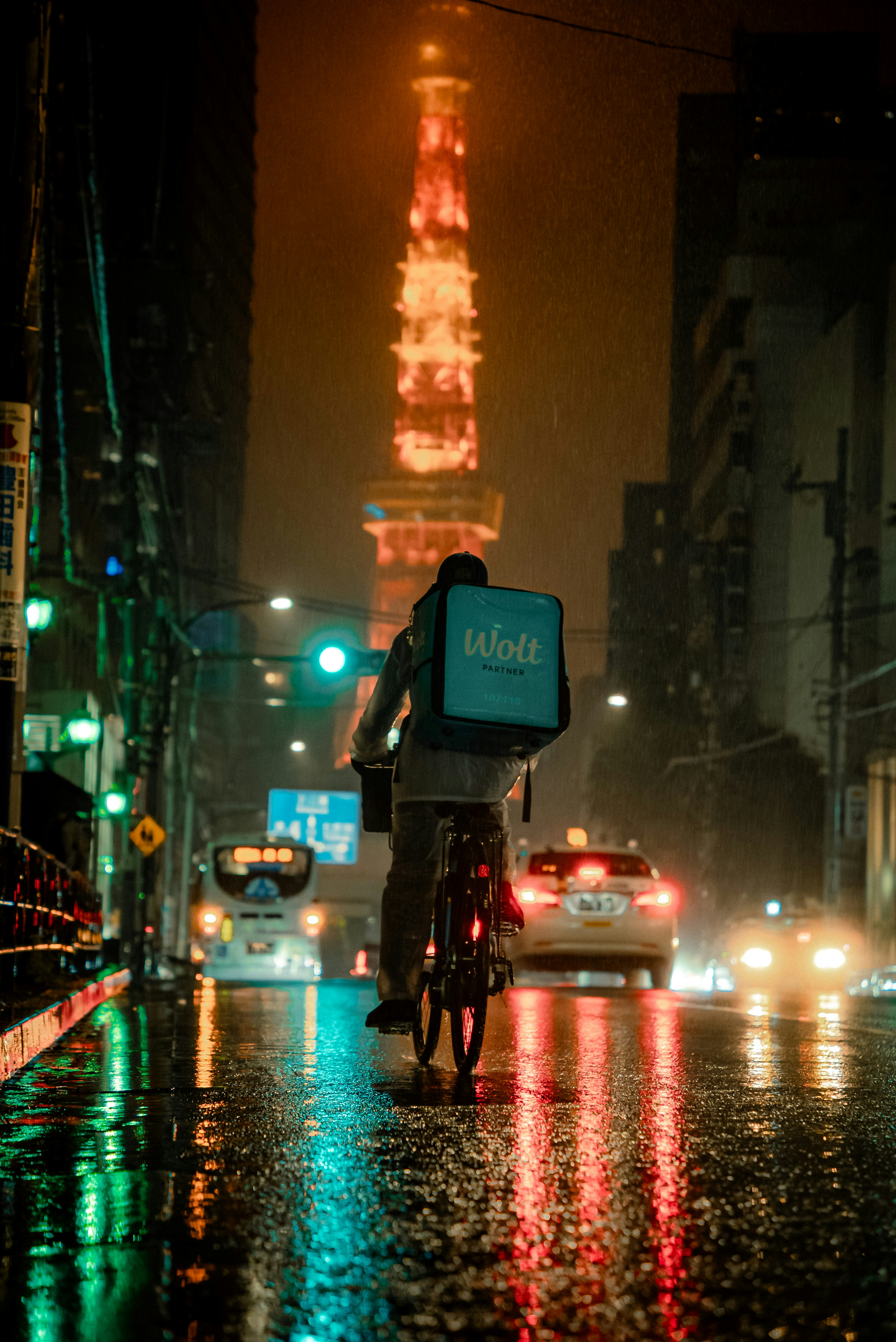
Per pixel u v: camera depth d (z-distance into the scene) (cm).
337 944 12625
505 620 1341
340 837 16512
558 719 1345
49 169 4503
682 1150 980
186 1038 1881
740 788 11356
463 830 1369
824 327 16038
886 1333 571
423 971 1430
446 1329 580
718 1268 670
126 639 5572
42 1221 769
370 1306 613
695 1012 2464
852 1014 2414
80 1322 593
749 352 16288
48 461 8531
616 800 13875
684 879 13150
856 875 10312
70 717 6212
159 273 14338
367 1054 1636
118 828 8962
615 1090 1304
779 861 11144
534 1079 1394
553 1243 718
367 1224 760
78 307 11569
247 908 8344
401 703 1421
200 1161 939
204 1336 573
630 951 4072
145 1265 680
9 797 2417
